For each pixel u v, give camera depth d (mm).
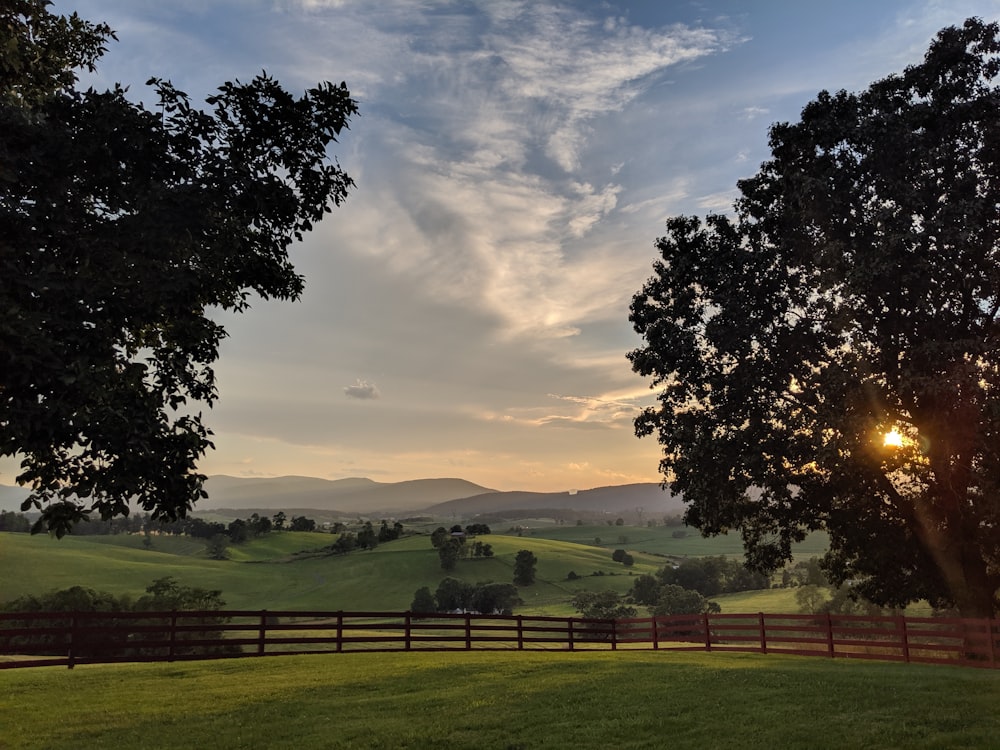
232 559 164875
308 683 15766
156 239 9703
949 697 12836
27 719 12211
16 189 9312
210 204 10148
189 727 11648
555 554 171500
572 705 12969
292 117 10969
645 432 26891
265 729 11438
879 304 22625
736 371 24797
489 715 12242
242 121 10875
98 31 13008
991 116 21844
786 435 23438
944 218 21000
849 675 15992
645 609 120750
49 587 112438
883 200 22594
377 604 127188
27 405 8164
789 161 24672
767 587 132875
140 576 130000
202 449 9570
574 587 141000
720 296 25000
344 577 146500
